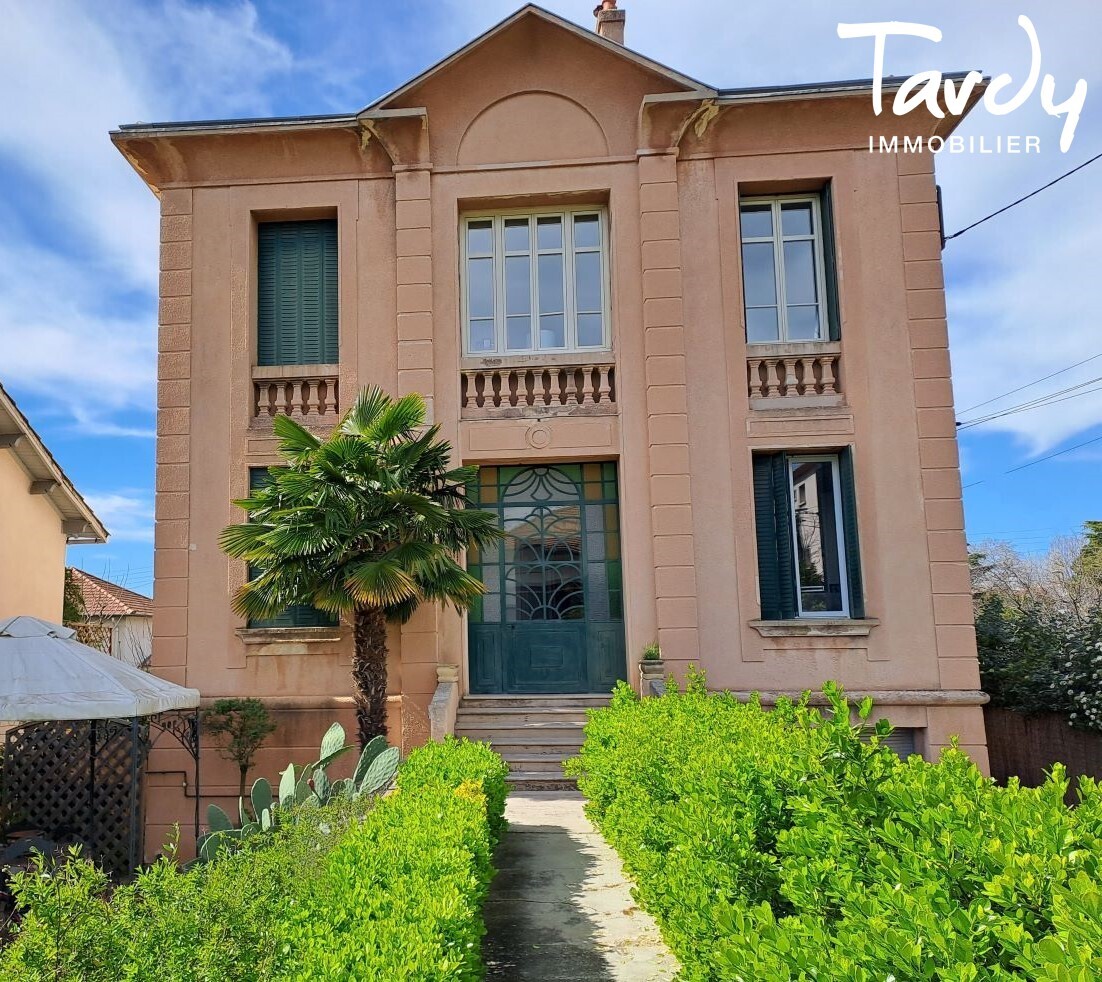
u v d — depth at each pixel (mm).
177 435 11680
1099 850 2654
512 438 11609
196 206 12125
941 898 2318
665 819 4391
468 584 9703
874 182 11695
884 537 11070
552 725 10570
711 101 11531
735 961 2299
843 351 11438
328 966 2754
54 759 9711
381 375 11734
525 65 12102
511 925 5430
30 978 2893
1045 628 12562
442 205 12000
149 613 25484
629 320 11719
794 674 10836
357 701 9711
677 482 11195
